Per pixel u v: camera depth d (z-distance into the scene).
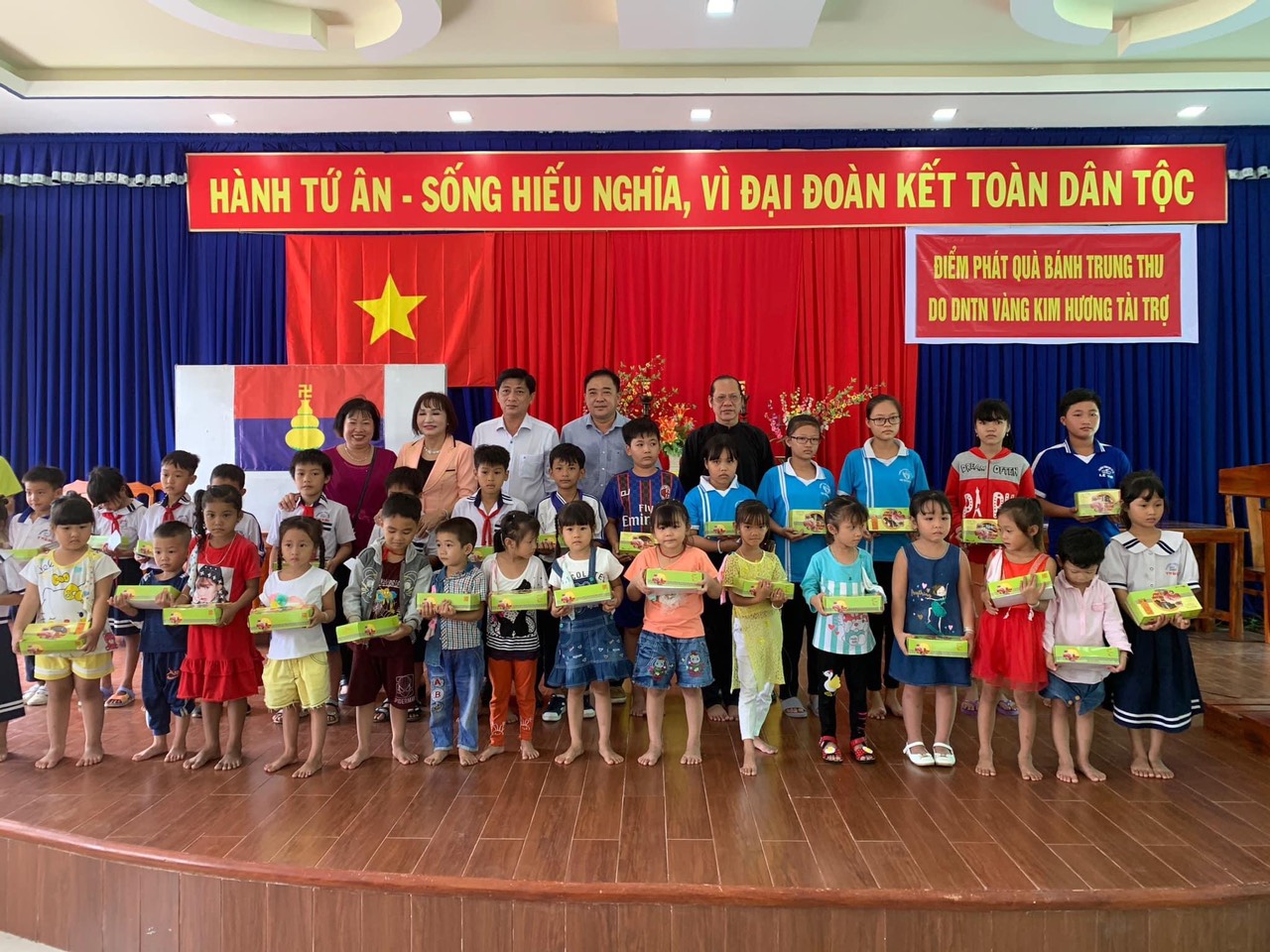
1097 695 2.63
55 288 5.16
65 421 5.15
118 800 2.49
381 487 3.51
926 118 4.82
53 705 2.79
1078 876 2.00
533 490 3.62
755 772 2.71
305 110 4.66
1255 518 4.51
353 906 2.01
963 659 2.74
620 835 2.22
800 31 3.83
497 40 4.11
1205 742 3.00
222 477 3.46
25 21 3.90
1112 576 2.76
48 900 2.25
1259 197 5.04
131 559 3.70
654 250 5.09
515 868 2.04
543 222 5.03
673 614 2.80
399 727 2.81
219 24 3.70
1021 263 5.01
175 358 5.14
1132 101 4.56
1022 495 3.37
